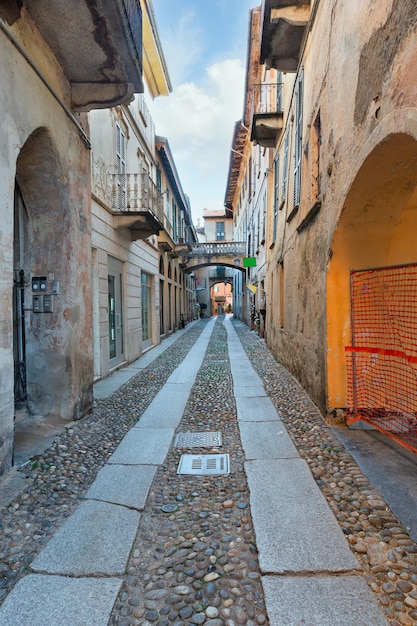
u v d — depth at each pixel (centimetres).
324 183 455
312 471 321
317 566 206
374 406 417
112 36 361
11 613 178
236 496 287
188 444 392
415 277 418
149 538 238
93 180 673
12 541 231
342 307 430
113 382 685
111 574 204
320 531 237
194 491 296
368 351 388
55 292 430
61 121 399
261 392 610
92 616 176
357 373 424
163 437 410
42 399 441
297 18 546
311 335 531
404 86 236
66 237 428
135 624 173
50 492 287
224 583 198
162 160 1472
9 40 294
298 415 475
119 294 857
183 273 2397
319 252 478
